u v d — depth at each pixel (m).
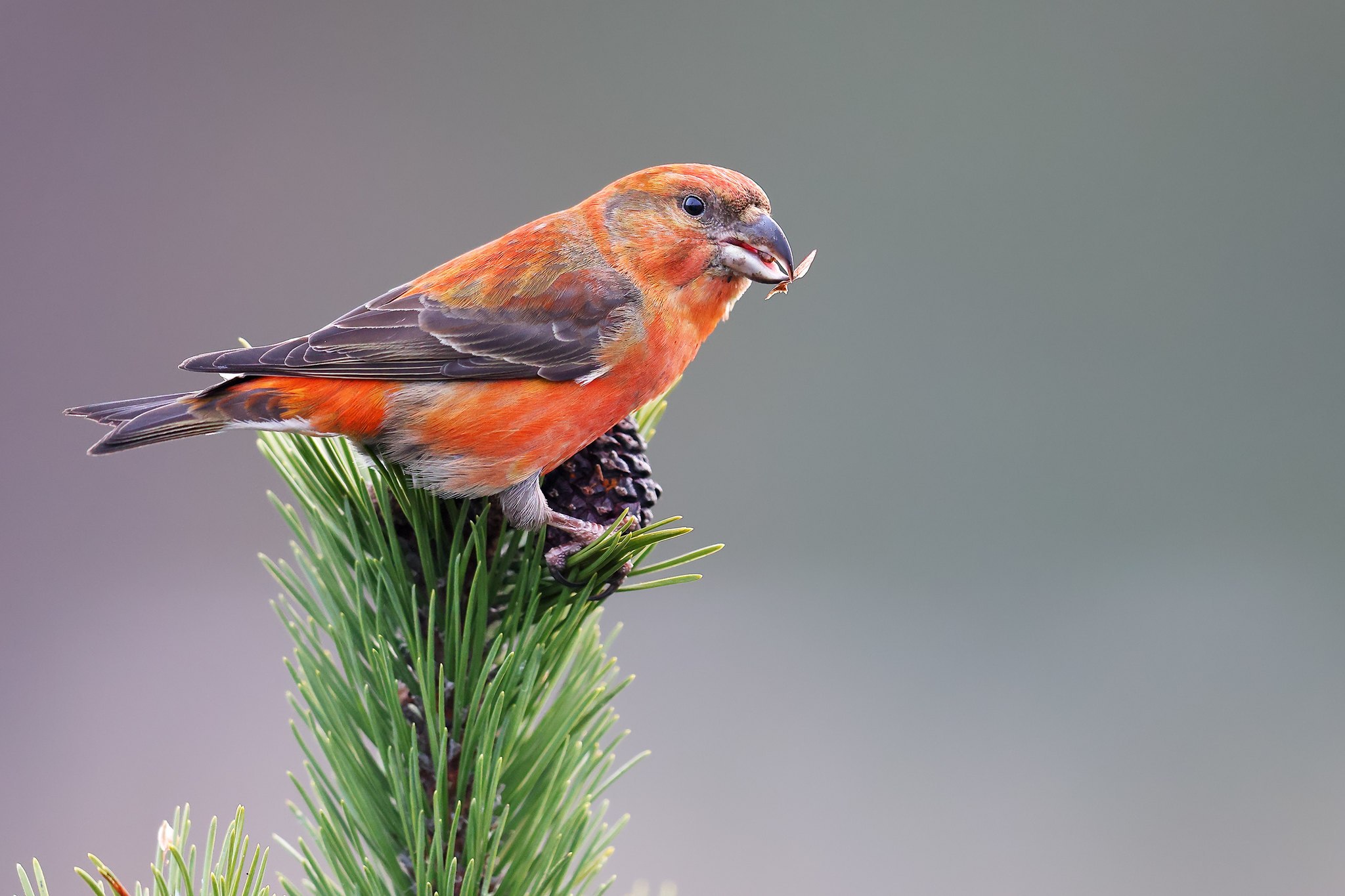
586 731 3.58
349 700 3.58
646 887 3.58
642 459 3.65
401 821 3.57
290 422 3.64
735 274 3.67
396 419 3.64
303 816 3.57
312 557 3.59
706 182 3.67
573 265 3.66
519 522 3.62
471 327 3.65
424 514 3.61
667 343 3.67
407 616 3.58
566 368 3.65
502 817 3.56
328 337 3.64
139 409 3.63
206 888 3.54
